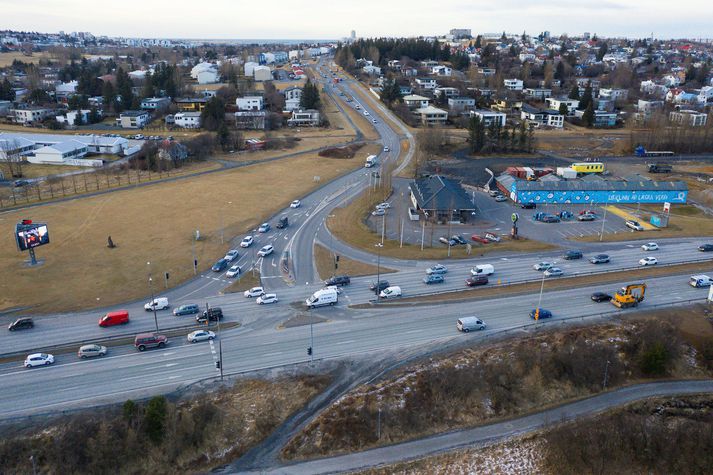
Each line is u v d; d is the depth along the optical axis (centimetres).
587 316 7912
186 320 7731
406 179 15600
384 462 5541
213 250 10294
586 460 5712
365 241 10900
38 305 8100
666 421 6347
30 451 5325
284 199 13638
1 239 10631
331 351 7000
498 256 10150
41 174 15962
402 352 6994
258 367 6644
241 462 5475
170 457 5475
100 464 5331
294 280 9106
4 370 6475
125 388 6197
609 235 11400
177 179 15250
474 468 5534
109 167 16200
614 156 19312
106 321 7494
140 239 10775
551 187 13675
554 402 6525
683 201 14000
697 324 7794
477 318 7712
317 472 5369
